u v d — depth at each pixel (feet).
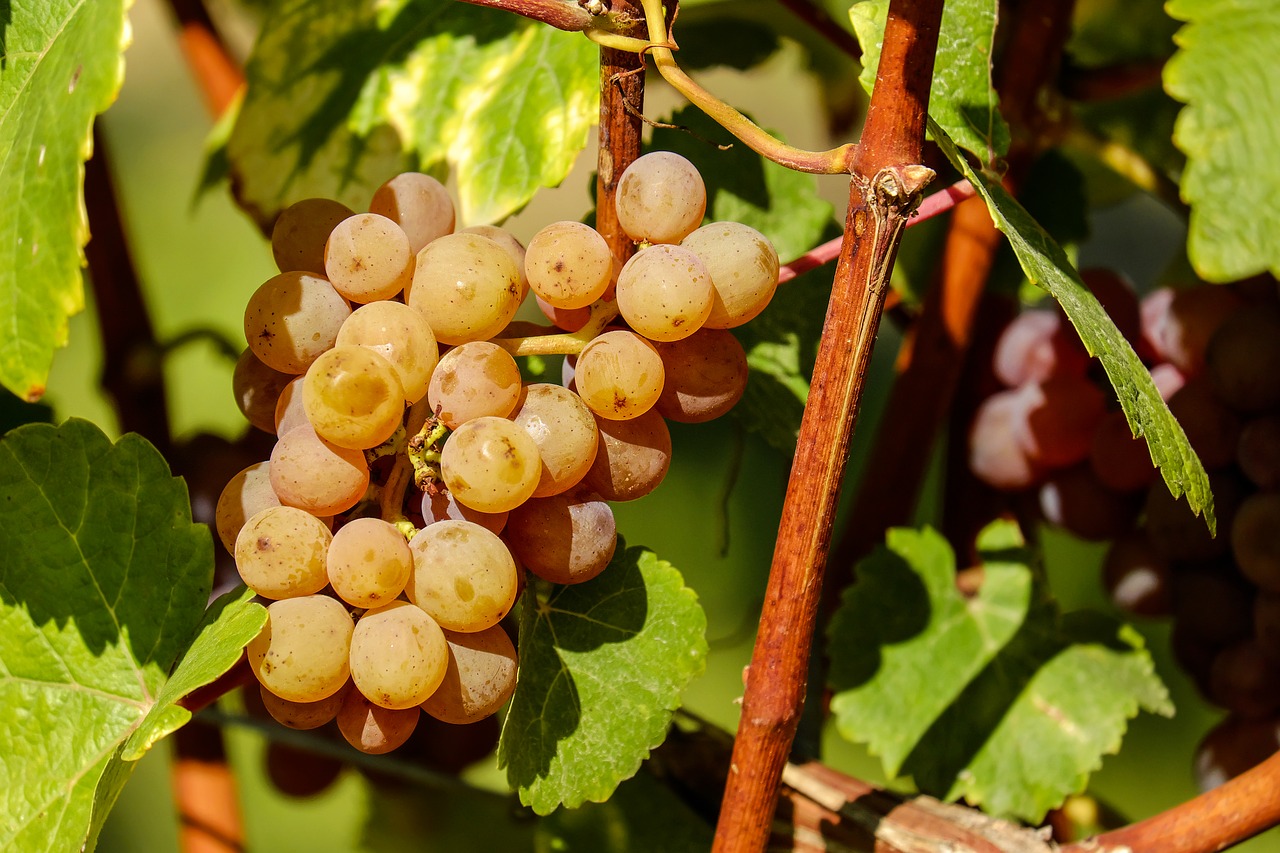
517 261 1.50
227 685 1.55
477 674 1.45
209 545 1.57
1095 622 1.79
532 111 1.70
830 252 1.52
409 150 1.74
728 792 1.48
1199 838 1.56
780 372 1.71
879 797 1.63
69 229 1.48
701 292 1.43
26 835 1.54
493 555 1.43
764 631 1.45
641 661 1.54
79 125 1.48
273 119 1.78
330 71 1.78
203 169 1.84
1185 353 1.82
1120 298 1.84
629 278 1.43
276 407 1.49
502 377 1.44
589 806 1.76
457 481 1.42
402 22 1.78
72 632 1.57
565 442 1.44
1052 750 1.74
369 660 1.41
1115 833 1.58
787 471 1.76
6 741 1.55
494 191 1.70
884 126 1.40
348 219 1.47
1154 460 1.47
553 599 1.54
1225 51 1.58
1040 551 1.84
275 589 1.43
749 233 1.46
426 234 1.52
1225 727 1.84
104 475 1.58
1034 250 1.50
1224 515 1.79
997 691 1.77
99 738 1.55
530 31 1.74
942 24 1.61
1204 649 1.84
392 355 1.44
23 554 1.57
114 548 1.57
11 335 1.49
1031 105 1.84
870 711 1.75
